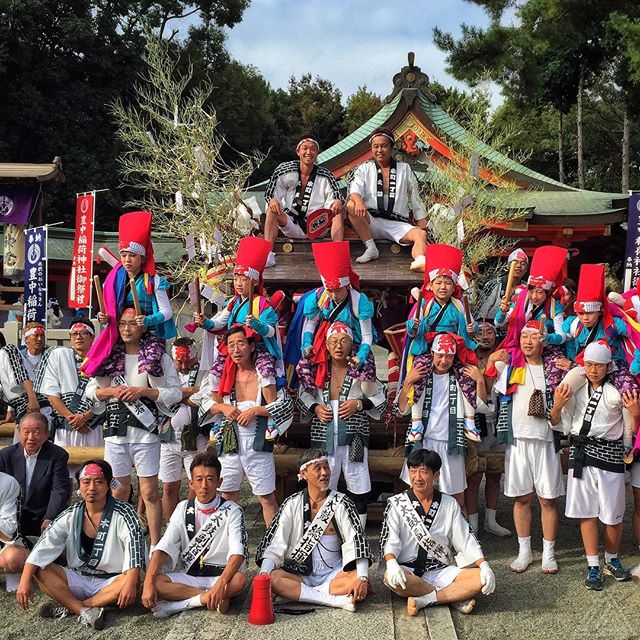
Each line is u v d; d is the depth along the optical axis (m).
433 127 14.38
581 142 24.86
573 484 4.83
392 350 6.36
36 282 10.65
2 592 4.74
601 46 21.55
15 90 20.98
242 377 5.27
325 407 5.22
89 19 21.88
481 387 5.21
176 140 10.11
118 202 21.69
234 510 4.43
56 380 5.87
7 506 4.65
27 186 11.20
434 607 4.33
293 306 6.18
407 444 5.22
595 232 14.53
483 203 11.17
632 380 4.79
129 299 5.20
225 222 8.47
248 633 4.03
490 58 18.20
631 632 4.10
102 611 4.23
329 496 4.49
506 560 5.29
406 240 6.14
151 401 5.18
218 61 25.56
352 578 4.36
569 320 5.29
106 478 4.31
